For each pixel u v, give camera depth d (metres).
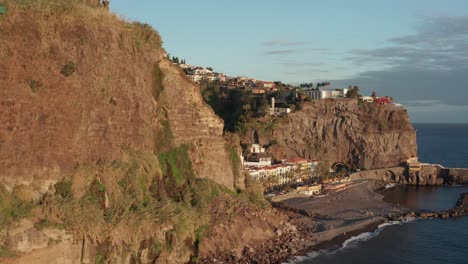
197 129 92.50
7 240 50.12
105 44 68.31
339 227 110.06
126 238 62.78
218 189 91.19
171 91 86.62
